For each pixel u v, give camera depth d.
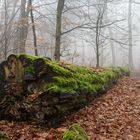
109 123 7.41
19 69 7.02
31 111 6.61
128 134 6.92
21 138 5.84
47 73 6.80
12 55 7.11
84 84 7.93
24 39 15.71
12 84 7.04
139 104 9.62
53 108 6.51
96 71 10.11
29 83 6.86
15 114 6.86
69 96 6.79
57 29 12.87
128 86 12.20
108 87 10.77
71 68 7.97
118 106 9.03
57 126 6.64
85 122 7.12
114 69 13.09
